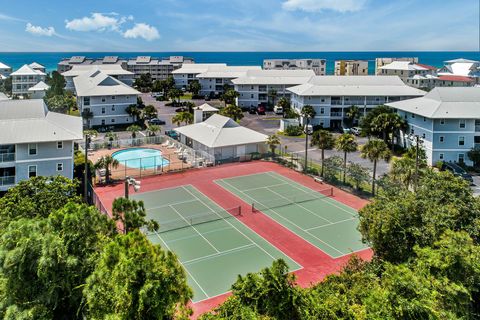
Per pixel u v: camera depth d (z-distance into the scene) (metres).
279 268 18.91
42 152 47.56
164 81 145.50
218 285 30.92
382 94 96.81
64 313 20.09
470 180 56.34
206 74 148.25
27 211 27.92
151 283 16.17
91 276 17.86
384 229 26.20
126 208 25.00
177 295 17.25
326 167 57.34
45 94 117.94
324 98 97.06
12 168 47.12
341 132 93.44
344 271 26.27
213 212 45.59
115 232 23.28
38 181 31.11
